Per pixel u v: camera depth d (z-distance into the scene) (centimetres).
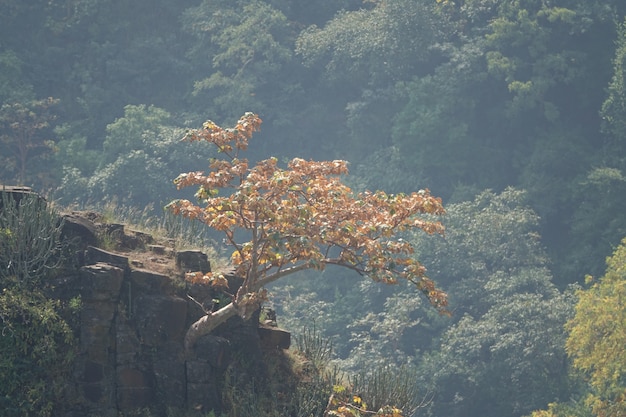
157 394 3183
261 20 15600
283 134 15150
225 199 3144
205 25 15675
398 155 14200
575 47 15138
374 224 3147
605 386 9275
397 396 3478
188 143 13488
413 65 15225
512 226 11981
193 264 3384
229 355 3353
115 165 13075
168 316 3228
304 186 3256
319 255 3084
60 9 16038
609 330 9031
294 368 3478
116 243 3400
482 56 14850
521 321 10400
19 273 3180
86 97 15075
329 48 15388
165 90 15612
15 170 13788
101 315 3166
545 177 13712
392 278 3123
